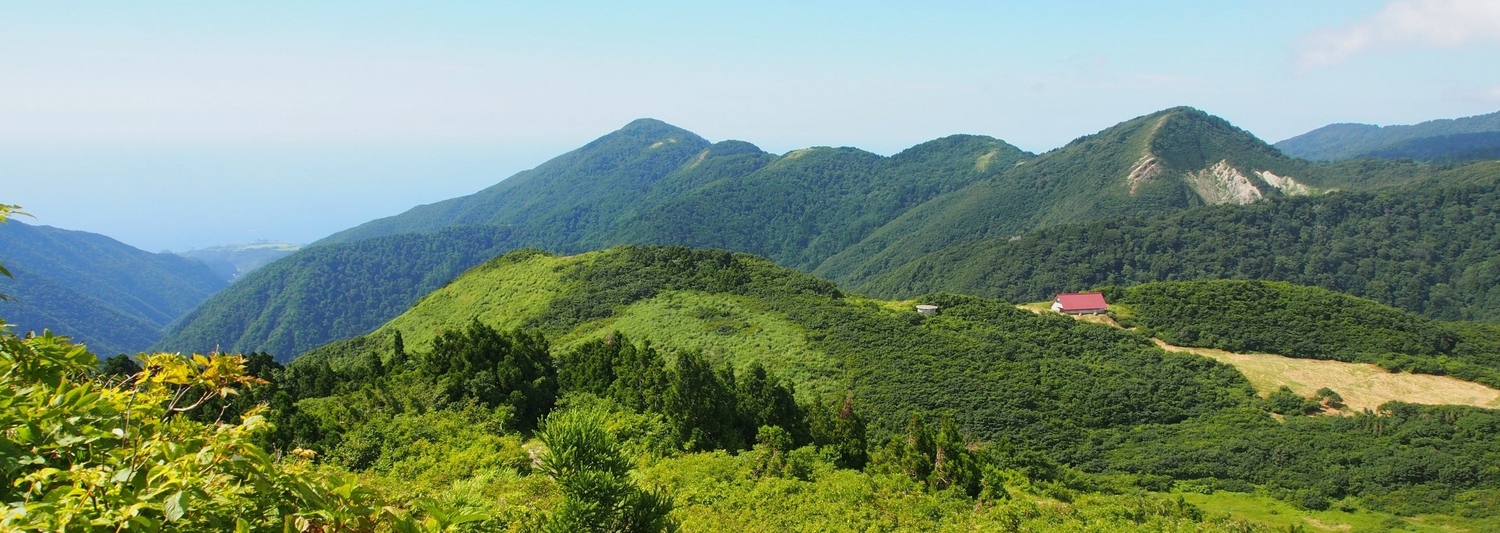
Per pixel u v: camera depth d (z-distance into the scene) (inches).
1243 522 1501.0
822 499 1203.2
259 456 213.6
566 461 431.2
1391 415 2640.3
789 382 2571.4
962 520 1241.4
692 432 1465.3
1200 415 2689.5
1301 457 2338.8
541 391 1648.6
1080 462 2357.3
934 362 2819.9
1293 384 2928.2
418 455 1210.6
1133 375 2901.1
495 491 900.6
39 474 194.2
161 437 222.4
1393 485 2178.9
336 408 1475.1
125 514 184.9
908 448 1510.8
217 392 284.5
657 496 442.6
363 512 221.6
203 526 205.5
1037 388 2684.5
